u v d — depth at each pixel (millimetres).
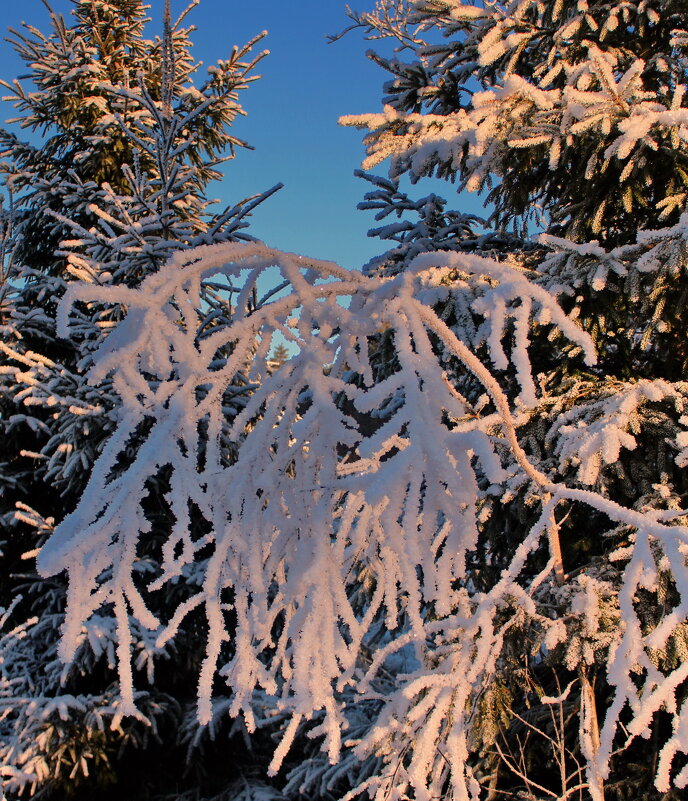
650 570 1197
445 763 2156
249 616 1362
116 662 5043
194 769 5602
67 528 1088
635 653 1261
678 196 2984
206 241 5188
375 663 2189
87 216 8289
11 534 6008
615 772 2857
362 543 1603
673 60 3508
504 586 1985
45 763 4527
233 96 6746
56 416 5520
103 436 5391
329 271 1502
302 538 1334
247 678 1380
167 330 1222
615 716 1280
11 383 6129
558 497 1463
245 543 1269
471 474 1078
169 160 5930
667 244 2594
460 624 2201
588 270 2904
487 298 1117
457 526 1069
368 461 1727
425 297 2443
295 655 1111
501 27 3584
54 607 6105
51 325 6828
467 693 2031
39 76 8625
